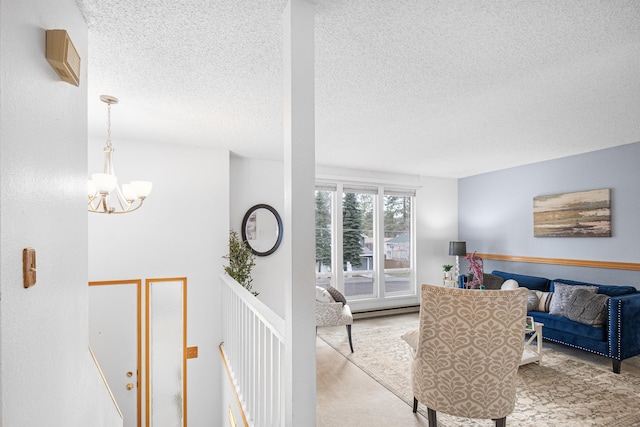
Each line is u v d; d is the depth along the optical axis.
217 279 3.99
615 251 4.16
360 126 3.31
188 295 3.85
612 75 2.22
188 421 3.77
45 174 1.04
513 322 2.03
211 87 2.38
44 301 1.03
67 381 1.27
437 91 2.48
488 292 2.02
